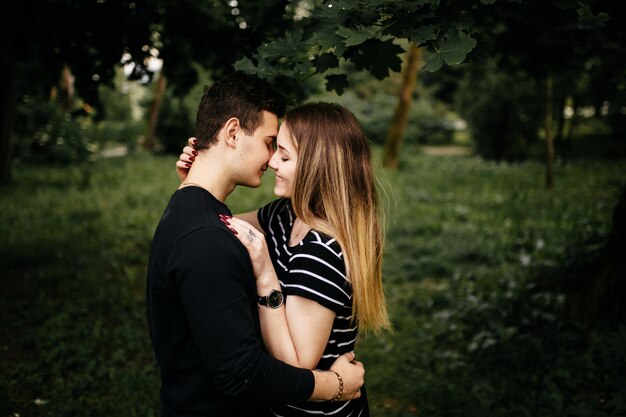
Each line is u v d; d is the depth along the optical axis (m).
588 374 3.34
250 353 1.19
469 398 3.26
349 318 1.43
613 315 3.71
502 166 18.05
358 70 2.20
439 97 35.75
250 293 1.31
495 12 2.57
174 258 1.23
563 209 9.53
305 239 1.38
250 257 1.32
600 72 5.18
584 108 18.53
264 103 1.39
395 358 4.02
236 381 1.18
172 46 4.39
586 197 11.05
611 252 3.79
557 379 3.35
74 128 17.14
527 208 9.73
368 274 1.43
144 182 13.44
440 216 9.27
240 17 2.94
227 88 1.38
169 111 22.23
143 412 3.21
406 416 3.15
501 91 19.56
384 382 3.64
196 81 4.77
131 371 3.71
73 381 3.60
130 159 19.67
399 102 16.69
